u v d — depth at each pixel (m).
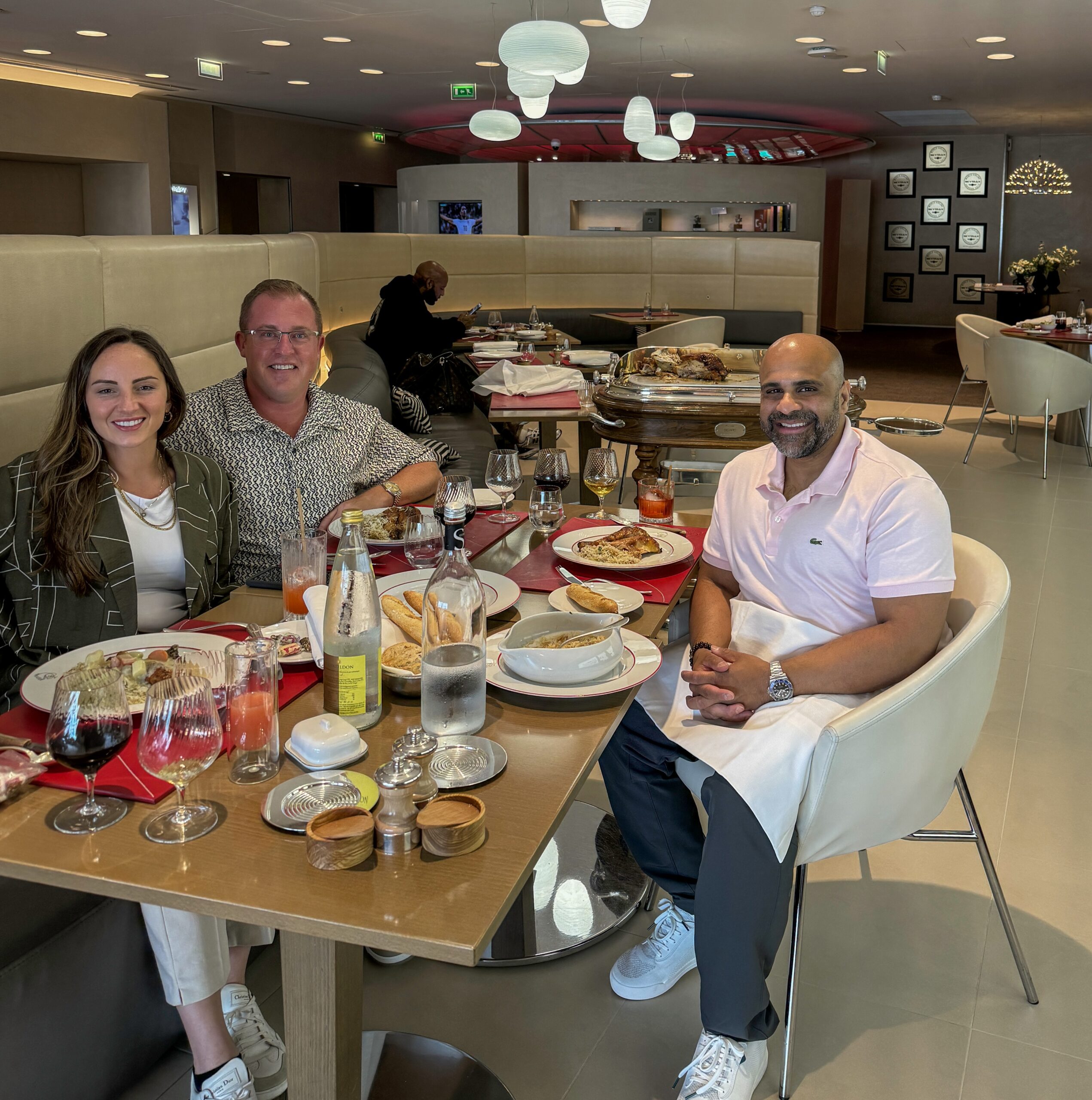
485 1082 1.74
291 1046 1.28
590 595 1.75
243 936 1.71
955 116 13.99
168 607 2.01
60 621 1.83
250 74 10.24
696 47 8.73
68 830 1.14
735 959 1.61
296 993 1.26
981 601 1.78
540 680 1.49
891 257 17.33
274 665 1.29
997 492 5.92
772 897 1.61
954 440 7.46
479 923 0.98
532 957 2.05
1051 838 2.49
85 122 10.73
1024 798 2.67
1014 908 2.23
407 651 1.54
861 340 15.53
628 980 1.96
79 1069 1.61
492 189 11.45
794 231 11.16
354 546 1.36
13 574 1.81
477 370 5.68
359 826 1.10
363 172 15.05
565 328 8.85
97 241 2.66
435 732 1.35
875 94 11.41
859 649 1.74
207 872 1.06
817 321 8.93
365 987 1.99
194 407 2.32
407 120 13.89
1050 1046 1.84
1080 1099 1.72
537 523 2.16
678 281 9.00
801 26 7.89
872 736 1.57
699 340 7.14
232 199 13.73
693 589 2.30
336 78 10.44
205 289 3.36
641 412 3.74
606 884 2.29
